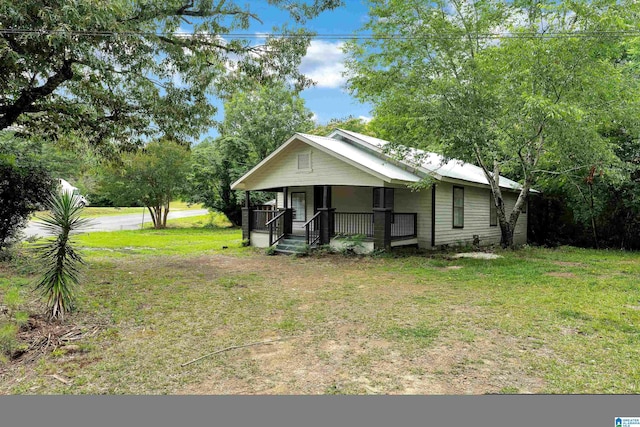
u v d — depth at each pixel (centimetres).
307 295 616
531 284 673
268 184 1311
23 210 933
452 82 951
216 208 2503
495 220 1566
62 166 2206
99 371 337
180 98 998
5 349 367
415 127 1018
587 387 301
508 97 925
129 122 972
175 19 919
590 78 898
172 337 421
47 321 466
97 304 552
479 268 845
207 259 1059
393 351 374
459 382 310
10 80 744
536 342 394
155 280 741
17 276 714
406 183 1082
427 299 578
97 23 653
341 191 1365
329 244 1130
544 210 1634
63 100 966
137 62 870
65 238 486
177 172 2261
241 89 1117
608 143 1043
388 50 1084
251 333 433
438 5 1035
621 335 412
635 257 1041
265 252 1182
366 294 618
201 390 303
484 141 941
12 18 617
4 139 1430
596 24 878
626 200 1243
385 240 1052
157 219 2320
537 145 1144
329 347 387
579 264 902
